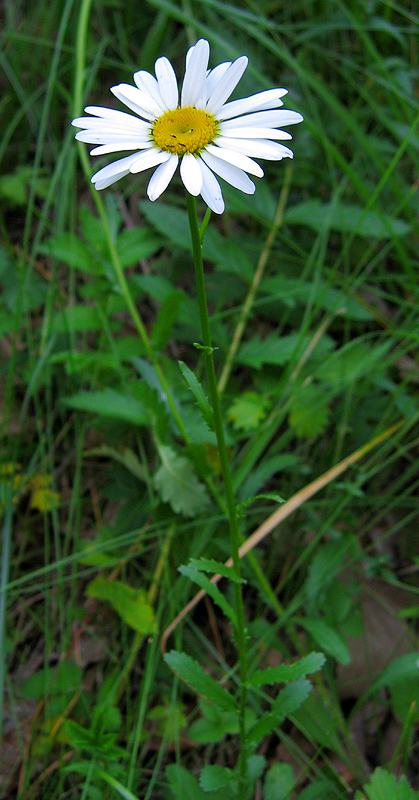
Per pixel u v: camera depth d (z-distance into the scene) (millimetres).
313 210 425
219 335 393
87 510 394
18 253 478
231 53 408
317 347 396
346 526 373
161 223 395
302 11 549
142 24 555
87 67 514
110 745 275
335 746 313
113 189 495
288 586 360
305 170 477
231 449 381
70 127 427
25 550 383
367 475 360
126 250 386
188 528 355
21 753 313
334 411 414
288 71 530
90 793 282
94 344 440
